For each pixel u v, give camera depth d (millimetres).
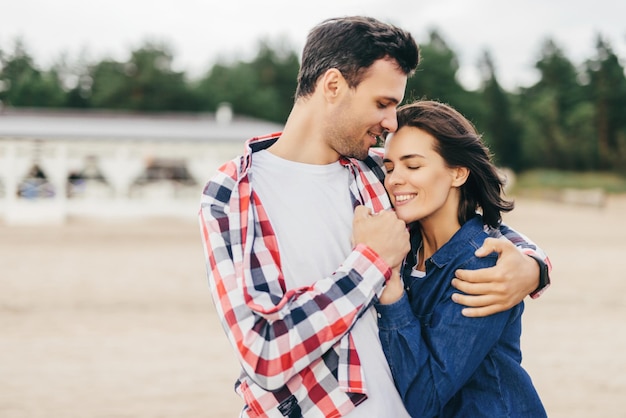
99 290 9445
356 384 1604
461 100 59594
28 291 9336
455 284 1716
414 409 1711
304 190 1771
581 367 5805
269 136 1903
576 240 16266
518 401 1789
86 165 27500
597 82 69625
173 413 4637
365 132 1762
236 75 65500
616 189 48062
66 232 17719
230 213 1649
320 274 1698
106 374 5559
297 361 1507
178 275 10805
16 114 28219
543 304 8594
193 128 26125
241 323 1531
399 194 1861
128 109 64500
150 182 28641
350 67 1700
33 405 4781
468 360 1680
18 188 23812
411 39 1746
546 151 65938
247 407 1729
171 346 6473
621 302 8719
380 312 1705
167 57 67812
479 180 1891
